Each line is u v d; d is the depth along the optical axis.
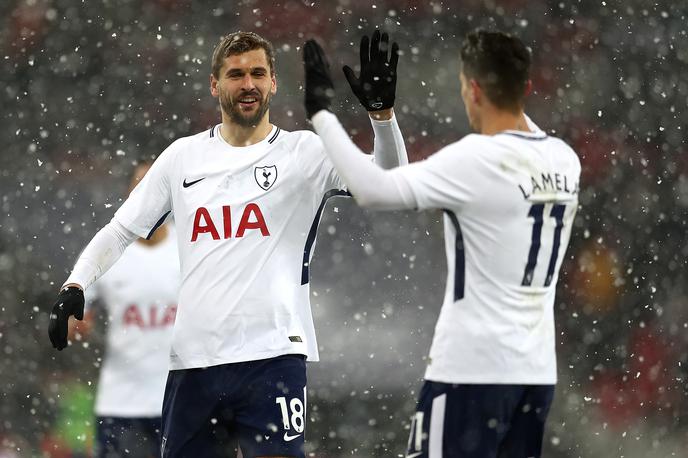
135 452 21.97
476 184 13.15
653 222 44.72
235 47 16.72
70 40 55.19
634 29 51.31
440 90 52.62
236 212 16.56
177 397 16.72
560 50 51.44
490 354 13.20
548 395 13.65
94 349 32.31
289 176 16.72
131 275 21.94
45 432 30.09
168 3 54.97
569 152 14.00
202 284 16.50
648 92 50.12
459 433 13.31
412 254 36.28
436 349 13.56
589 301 40.19
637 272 42.22
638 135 48.72
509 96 13.55
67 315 16.59
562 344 38.16
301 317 16.73
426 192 13.12
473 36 13.80
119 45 55.16
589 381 34.56
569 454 29.64
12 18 55.66
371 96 15.65
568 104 50.22
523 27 52.59
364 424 29.55
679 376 36.97
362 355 31.92
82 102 53.91
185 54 54.78
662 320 40.12
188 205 16.73
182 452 16.83
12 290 40.97
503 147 13.26
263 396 16.22
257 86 16.62
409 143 50.69
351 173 13.27
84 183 48.94
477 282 13.31
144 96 54.09
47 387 32.44
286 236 16.67
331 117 13.64
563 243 13.72
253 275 16.42
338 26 54.59
